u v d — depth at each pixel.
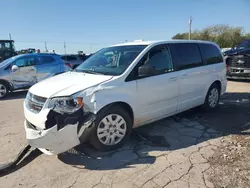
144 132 4.15
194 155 3.25
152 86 3.83
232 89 8.31
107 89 3.28
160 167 2.96
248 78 9.52
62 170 2.99
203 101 5.14
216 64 5.39
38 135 2.93
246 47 10.45
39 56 9.24
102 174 2.86
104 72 3.74
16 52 18.39
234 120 4.78
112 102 3.32
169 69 4.21
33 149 3.53
